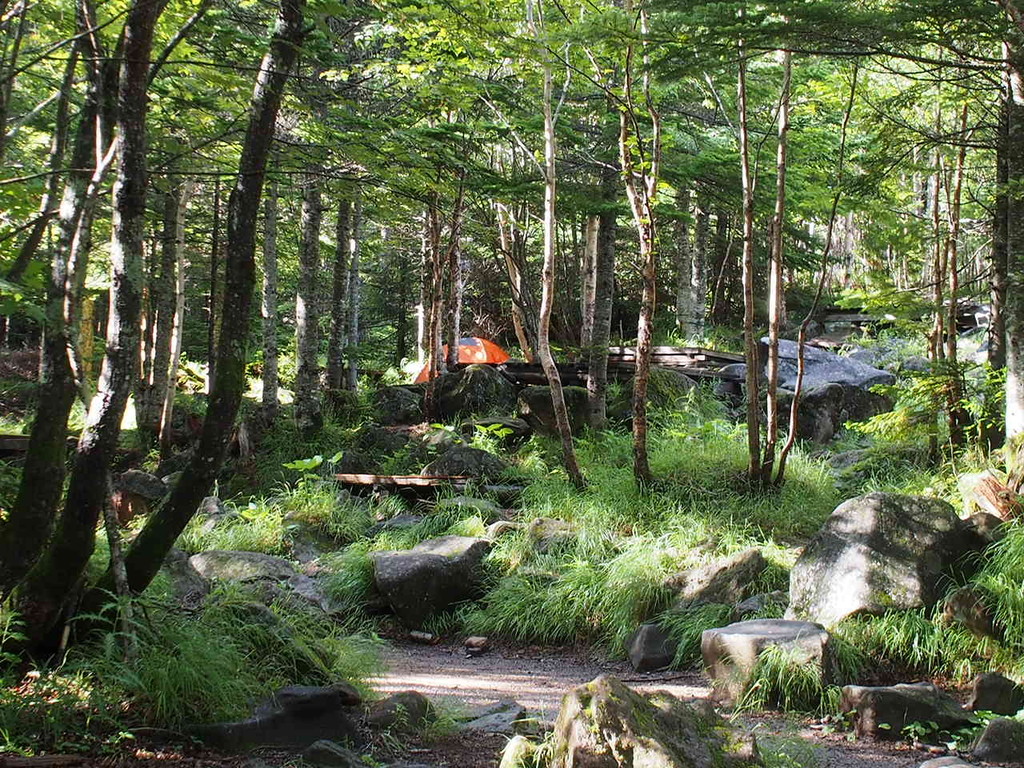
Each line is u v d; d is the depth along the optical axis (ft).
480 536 31.45
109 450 16.06
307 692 15.89
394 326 87.10
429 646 27.25
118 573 16.11
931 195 45.39
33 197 20.13
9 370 59.57
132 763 13.70
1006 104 27.37
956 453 30.83
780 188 31.35
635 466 33.12
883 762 16.03
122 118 15.94
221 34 23.18
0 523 16.51
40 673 15.14
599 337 42.86
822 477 33.88
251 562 29.04
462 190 37.24
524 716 18.61
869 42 20.58
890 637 20.92
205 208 56.29
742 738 12.93
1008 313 25.73
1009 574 21.21
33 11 21.81
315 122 25.77
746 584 25.17
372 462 41.50
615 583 26.48
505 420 43.88
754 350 31.89
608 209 40.68
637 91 35.47
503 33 30.42
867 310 32.48
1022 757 15.93
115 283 16.10
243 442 42.19
